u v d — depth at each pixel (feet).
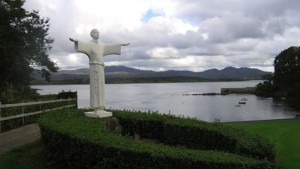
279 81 337.52
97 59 36.83
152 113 40.37
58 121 32.07
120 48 38.55
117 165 22.82
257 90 375.25
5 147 34.01
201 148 31.45
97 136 25.46
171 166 21.29
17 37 110.11
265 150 24.08
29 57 117.39
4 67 109.91
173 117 38.06
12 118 46.65
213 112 181.47
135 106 208.03
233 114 172.96
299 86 309.01
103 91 37.27
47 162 28.73
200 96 359.87
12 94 58.29
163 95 379.35
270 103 257.55
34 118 54.08
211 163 20.76
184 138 32.99
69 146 26.13
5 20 106.52
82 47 36.24
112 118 37.14
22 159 29.68
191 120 35.96
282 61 330.34
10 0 108.68
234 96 354.33
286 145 36.63
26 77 120.37
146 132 37.63
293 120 57.52
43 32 120.37
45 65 128.26
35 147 33.40
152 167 21.63
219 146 29.63
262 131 44.73
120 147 22.71
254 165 20.81
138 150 22.09
